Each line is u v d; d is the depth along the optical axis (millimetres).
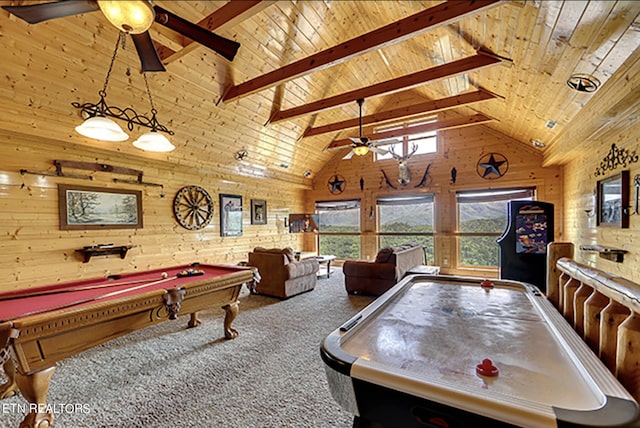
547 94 3527
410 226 7461
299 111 5277
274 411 1979
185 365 2598
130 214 4824
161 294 2334
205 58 3977
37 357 1760
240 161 6359
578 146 3939
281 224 8117
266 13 3734
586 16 2061
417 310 1832
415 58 4906
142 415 1940
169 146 2840
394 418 1011
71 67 3334
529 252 3986
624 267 3148
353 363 1077
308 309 4223
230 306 3182
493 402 838
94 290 2443
